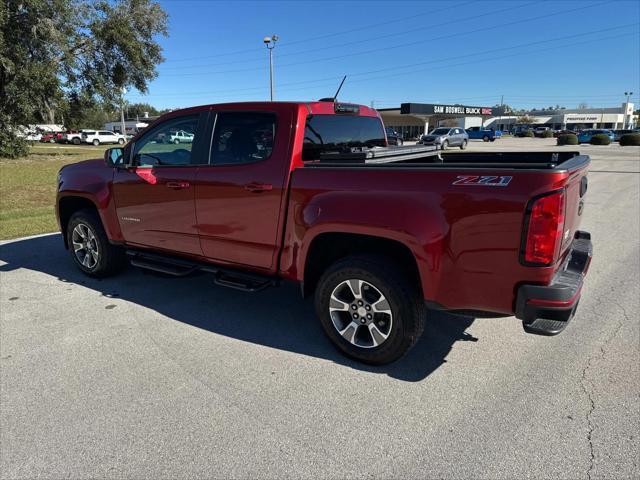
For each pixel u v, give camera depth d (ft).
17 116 85.10
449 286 9.73
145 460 8.20
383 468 7.94
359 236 11.03
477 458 8.12
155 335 13.08
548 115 387.34
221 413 9.50
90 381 10.73
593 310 14.33
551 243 8.75
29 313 14.67
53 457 8.30
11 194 41.16
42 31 78.54
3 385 10.61
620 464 7.89
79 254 18.24
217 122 13.21
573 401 9.70
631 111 349.41
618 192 39.70
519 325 13.53
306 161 12.19
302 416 9.37
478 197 9.20
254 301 15.65
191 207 13.74
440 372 10.98
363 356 11.22
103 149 132.87
